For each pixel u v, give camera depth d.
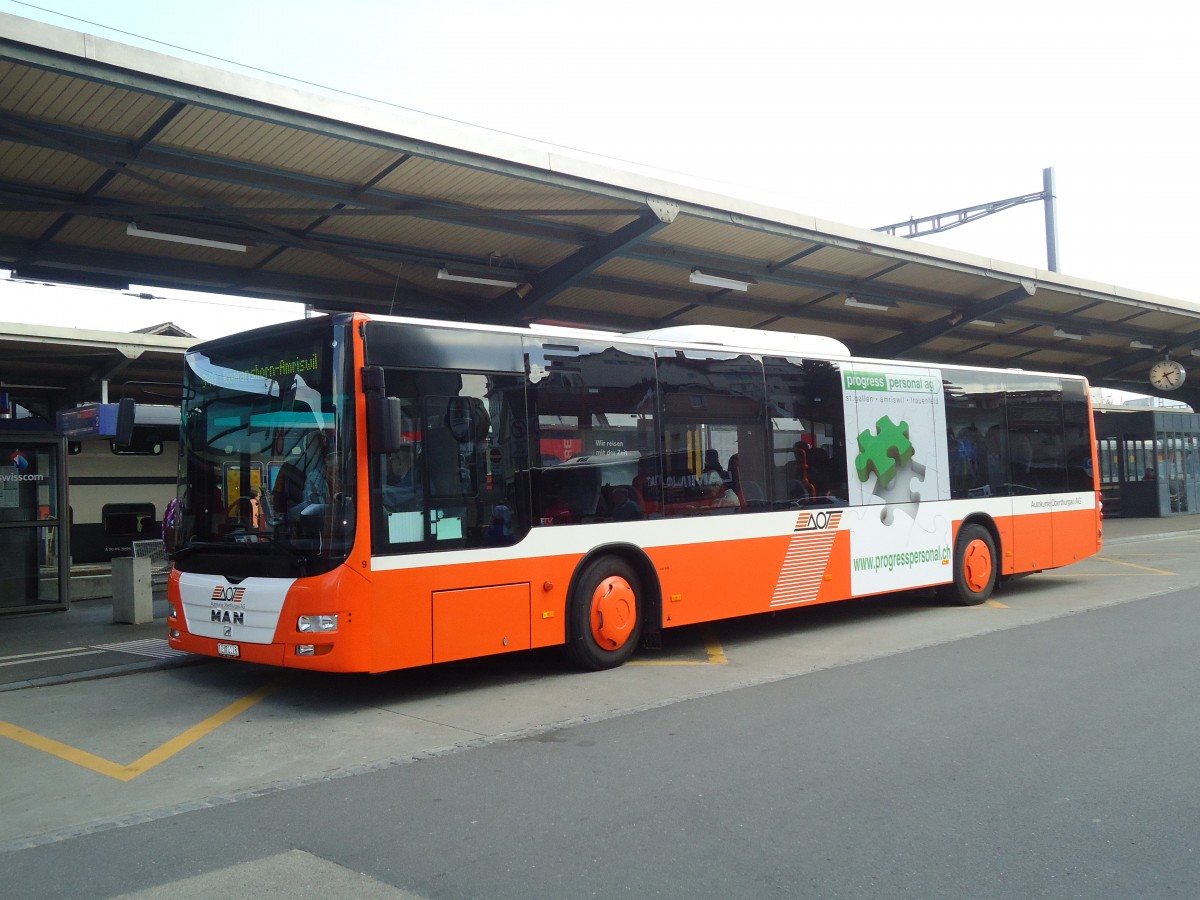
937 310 19.38
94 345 14.20
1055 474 13.79
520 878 4.25
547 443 8.45
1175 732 6.43
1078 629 10.55
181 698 8.11
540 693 8.02
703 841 4.64
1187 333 24.61
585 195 11.73
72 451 18.25
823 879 4.19
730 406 9.91
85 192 10.66
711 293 17.16
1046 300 19.91
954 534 12.27
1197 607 12.00
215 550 7.90
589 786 5.52
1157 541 22.55
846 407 11.07
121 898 4.14
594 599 8.76
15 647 10.65
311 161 10.49
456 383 7.89
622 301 16.95
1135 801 5.14
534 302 14.62
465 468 7.88
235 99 8.72
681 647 10.11
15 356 14.88
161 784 5.81
